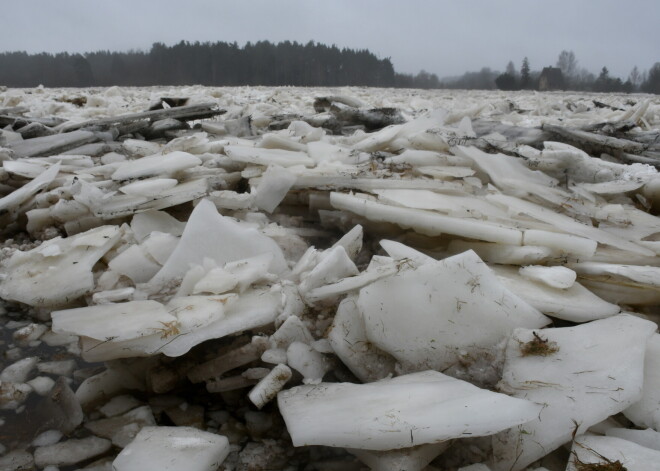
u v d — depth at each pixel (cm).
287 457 140
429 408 120
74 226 274
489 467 123
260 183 295
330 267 191
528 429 122
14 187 340
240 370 169
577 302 173
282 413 136
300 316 184
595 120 718
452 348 150
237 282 186
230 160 354
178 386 167
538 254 198
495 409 116
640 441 123
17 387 162
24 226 298
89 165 386
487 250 213
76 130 493
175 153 328
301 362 159
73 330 153
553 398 128
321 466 136
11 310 215
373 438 116
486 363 148
